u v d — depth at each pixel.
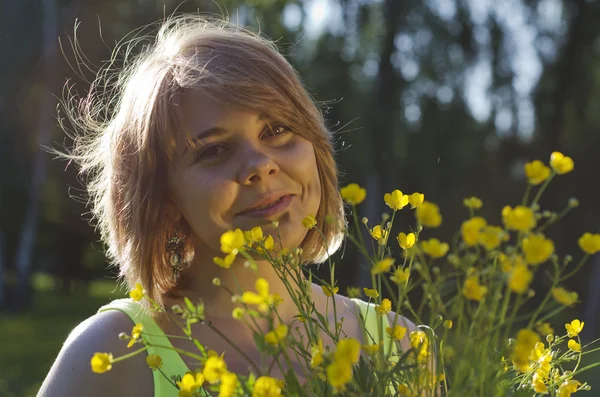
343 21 12.88
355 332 1.49
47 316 17.11
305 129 1.30
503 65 13.39
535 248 0.80
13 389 8.21
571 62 14.86
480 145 13.54
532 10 13.79
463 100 13.26
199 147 1.24
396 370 0.97
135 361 1.28
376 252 1.06
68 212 22.12
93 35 16.09
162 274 1.36
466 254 0.87
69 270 24.31
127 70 1.61
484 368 0.88
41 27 16.55
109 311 1.32
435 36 12.98
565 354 1.09
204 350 1.00
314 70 12.41
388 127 12.65
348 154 12.47
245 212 1.24
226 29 1.56
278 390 0.91
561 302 0.84
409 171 13.31
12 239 22.06
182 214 1.32
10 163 18.86
